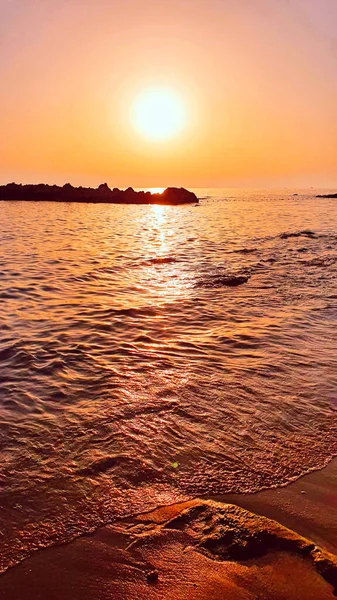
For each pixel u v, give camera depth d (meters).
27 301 8.38
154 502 3.05
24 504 3.00
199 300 8.74
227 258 13.97
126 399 4.47
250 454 3.61
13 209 38.78
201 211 39.88
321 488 3.22
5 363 5.34
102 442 3.72
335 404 4.45
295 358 5.66
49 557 2.59
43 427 3.93
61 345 6.01
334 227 24.36
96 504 3.02
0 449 3.59
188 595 2.32
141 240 18.52
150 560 2.56
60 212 36.28
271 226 25.11
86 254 14.43
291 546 2.61
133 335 6.54
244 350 5.95
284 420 4.13
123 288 9.78
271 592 2.33
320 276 11.03
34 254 14.05
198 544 2.66
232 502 3.07
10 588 2.37
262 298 8.91
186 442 3.75
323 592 2.32
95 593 2.35
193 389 4.72
